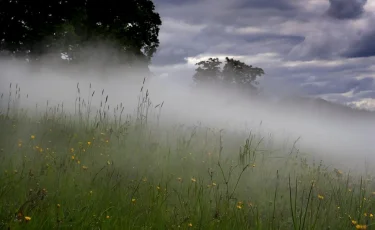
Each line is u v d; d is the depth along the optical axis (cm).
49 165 575
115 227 406
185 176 657
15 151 646
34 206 420
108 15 3784
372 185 774
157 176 636
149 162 703
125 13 3828
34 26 2341
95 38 3306
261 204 560
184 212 482
